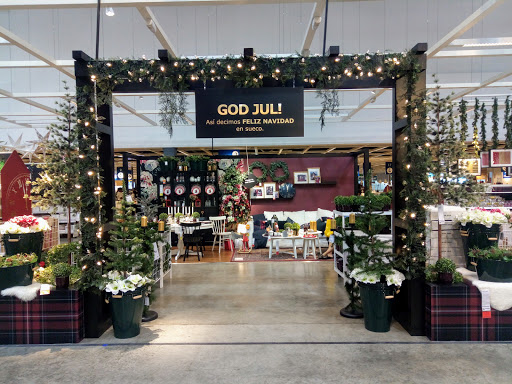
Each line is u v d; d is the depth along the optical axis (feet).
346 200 22.41
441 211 14.14
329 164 39.63
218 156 37.09
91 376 10.63
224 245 34.32
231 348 12.44
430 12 24.81
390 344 12.55
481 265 12.76
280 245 33.45
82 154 13.56
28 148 26.02
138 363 11.41
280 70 13.78
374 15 25.14
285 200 39.52
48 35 27.04
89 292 13.38
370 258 13.98
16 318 12.95
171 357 11.80
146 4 16.21
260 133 14.15
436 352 11.85
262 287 20.59
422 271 13.19
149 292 14.87
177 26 26.50
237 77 13.84
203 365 11.24
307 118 42.16
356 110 36.06
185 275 23.89
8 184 17.69
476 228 13.87
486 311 12.39
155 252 17.51
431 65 33.76
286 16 25.44
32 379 10.49
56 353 12.16
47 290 12.75
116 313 13.17
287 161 39.60
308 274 23.65
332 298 18.29
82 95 13.71
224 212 36.88
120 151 47.26
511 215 14.83
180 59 13.70
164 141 42.91
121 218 14.49
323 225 34.71
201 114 14.15
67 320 12.94
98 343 12.94
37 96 28.76
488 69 34.32
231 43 28.40
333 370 10.79
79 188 13.47
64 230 36.78
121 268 13.38
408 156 13.80
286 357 11.70
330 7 24.36
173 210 36.78
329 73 13.83
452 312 12.62
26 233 14.26
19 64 22.85
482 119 27.32
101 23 25.80
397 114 15.06
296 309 16.63
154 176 40.29
